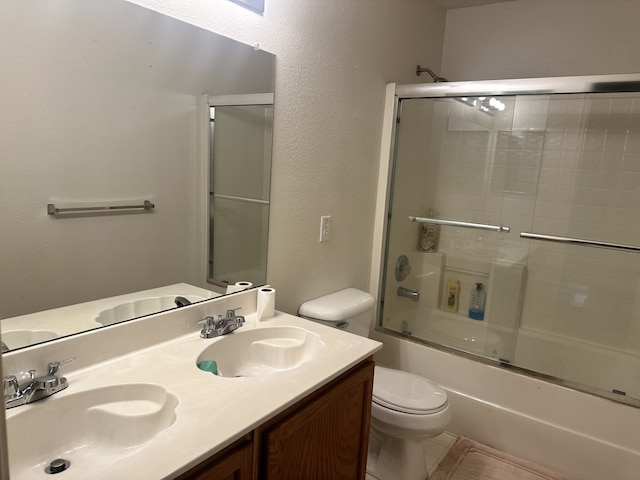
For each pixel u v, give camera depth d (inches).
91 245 45.9
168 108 51.1
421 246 107.5
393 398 67.8
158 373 43.9
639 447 71.8
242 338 56.1
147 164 50.1
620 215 93.2
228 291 62.3
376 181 93.7
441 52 110.8
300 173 71.7
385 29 87.5
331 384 48.5
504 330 103.1
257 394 41.2
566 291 99.3
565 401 77.7
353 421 53.1
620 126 90.8
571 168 96.2
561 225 98.4
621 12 90.9
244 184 62.3
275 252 69.7
